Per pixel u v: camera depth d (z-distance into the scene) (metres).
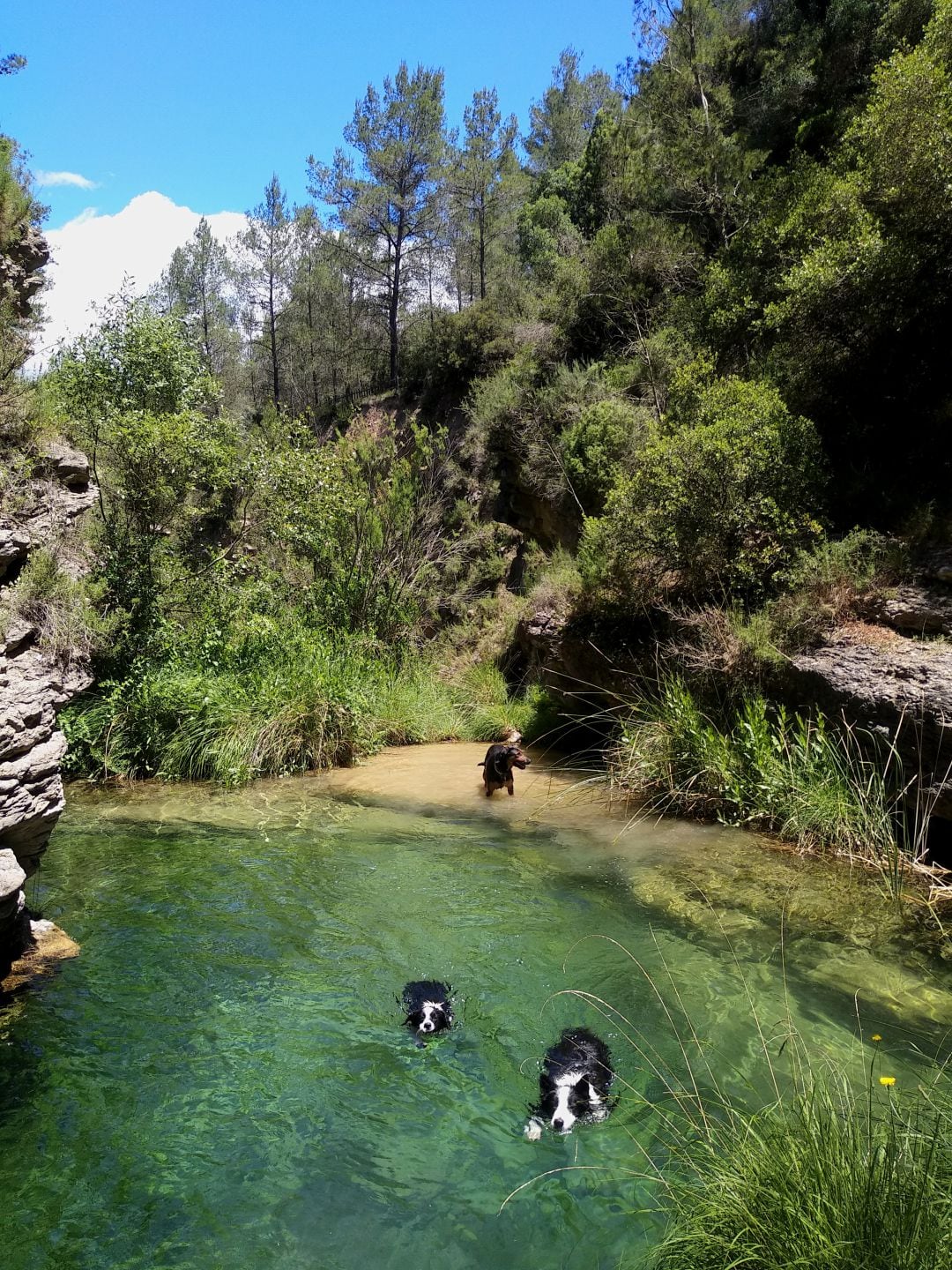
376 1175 3.21
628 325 18.59
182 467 11.61
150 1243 2.89
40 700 5.59
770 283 10.80
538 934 5.29
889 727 6.48
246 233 38.97
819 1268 2.34
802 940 4.99
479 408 21.73
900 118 8.58
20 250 10.64
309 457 14.57
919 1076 3.53
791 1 17.78
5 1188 3.16
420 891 6.09
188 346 14.44
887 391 9.46
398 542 16.52
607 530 9.64
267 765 10.36
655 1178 2.99
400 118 32.31
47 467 8.52
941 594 7.27
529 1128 3.44
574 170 29.25
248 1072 3.90
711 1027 4.09
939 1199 2.46
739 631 8.12
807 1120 2.93
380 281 36.47
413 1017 4.24
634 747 8.66
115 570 10.88
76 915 5.77
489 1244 2.86
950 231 8.29
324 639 13.54
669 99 16.86
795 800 6.85
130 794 9.37
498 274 32.53
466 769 10.16
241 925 5.57
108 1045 4.14
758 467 8.41
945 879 5.81
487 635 17.72
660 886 5.92
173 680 10.70
